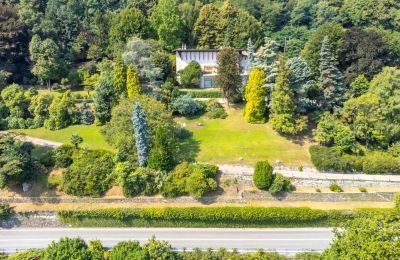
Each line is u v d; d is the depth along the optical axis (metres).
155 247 38.72
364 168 52.84
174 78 70.44
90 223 48.16
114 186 50.03
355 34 66.00
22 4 80.31
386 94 56.03
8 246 44.53
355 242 33.38
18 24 71.19
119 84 61.09
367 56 63.25
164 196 49.16
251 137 57.78
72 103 62.75
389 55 65.50
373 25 86.38
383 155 54.16
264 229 47.84
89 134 58.88
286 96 55.50
